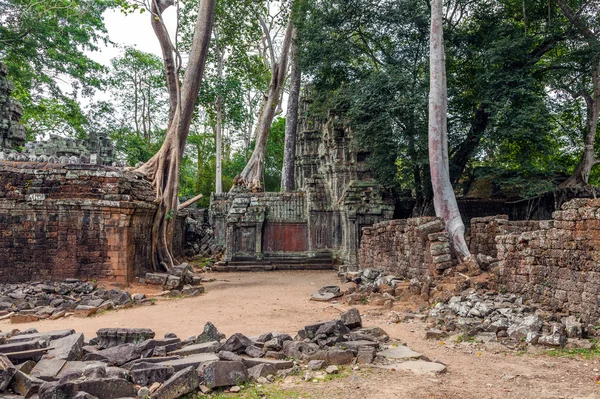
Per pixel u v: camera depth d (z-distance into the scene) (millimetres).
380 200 25250
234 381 5809
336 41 25031
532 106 20375
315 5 25406
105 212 16469
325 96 29219
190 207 41125
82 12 31625
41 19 30234
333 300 14461
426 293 12992
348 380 6000
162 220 19812
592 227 8703
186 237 33094
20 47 30641
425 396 5445
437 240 14414
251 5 32938
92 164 17312
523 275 10852
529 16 23984
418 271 15469
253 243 27875
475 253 15500
